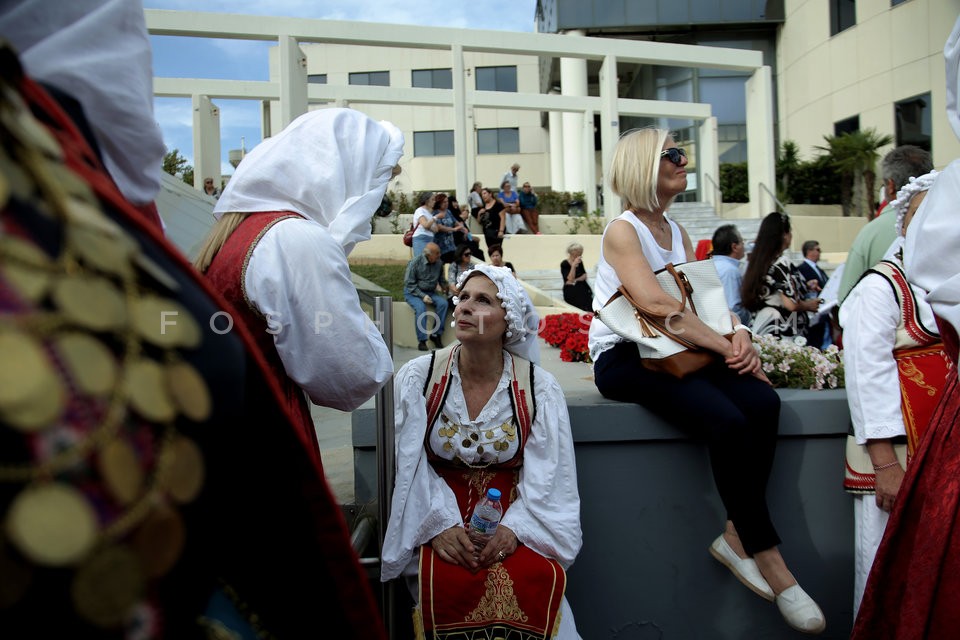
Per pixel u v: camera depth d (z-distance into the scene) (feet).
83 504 1.41
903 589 5.92
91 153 2.20
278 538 2.52
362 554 7.08
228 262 5.32
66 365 1.43
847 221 58.03
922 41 61.31
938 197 5.52
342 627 2.60
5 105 1.62
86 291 1.54
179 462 1.63
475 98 51.62
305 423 5.58
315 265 5.30
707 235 53.06
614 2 73.56
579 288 32.94
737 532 7.32
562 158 79.30
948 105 5.97
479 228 47.50
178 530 1.60
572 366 13.48
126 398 1.53
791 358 9.08
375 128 6.66
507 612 6.45
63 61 2.60
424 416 7.18
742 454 7.13
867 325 7.10
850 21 68.44
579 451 8.09
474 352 7.20
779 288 15.43
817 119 73.56
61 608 1.40
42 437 1.37
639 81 79.36
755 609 8.24
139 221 1.96
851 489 7.57
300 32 35.73
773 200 51.47
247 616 2.32
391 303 7.40
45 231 1.54
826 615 8.34
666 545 8.16
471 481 7.21
